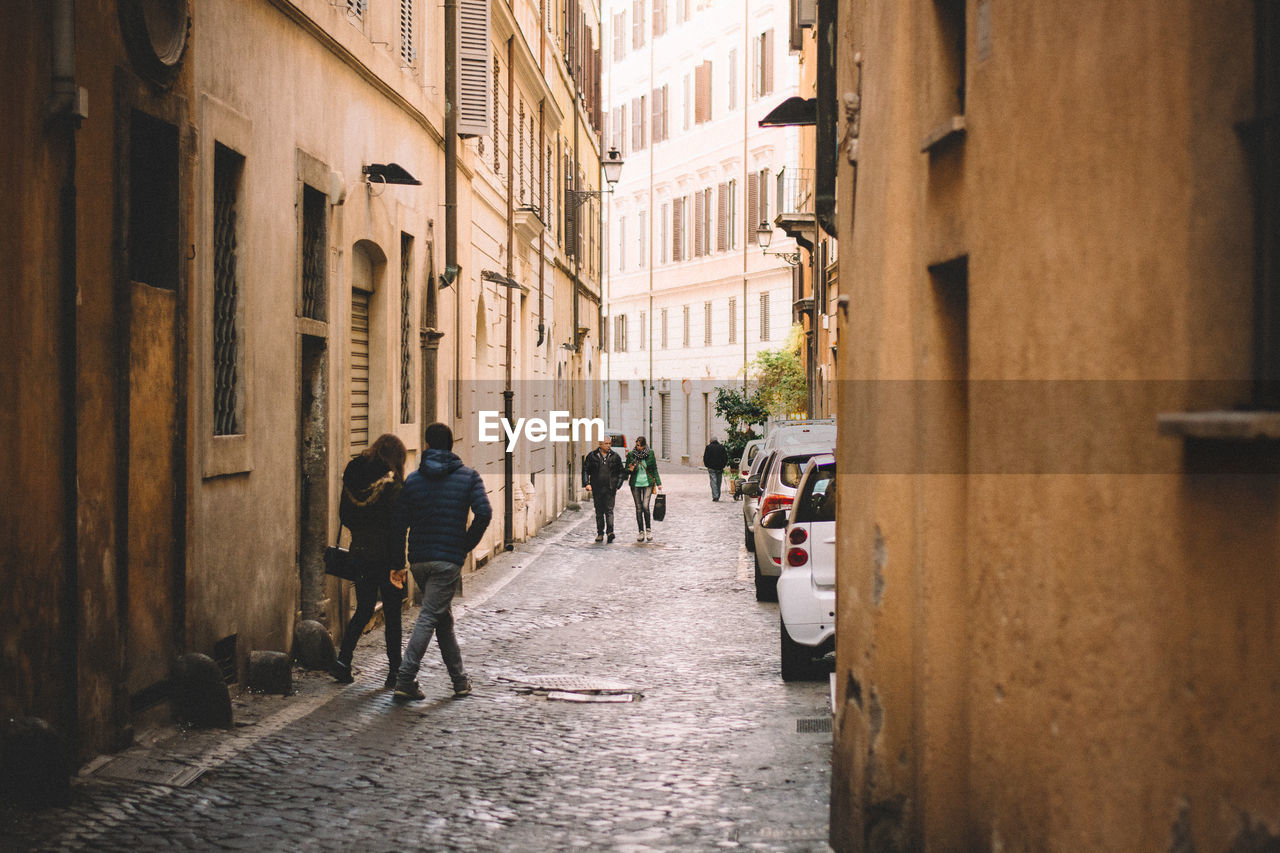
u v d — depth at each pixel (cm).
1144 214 364
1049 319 427
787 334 4894
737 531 2875
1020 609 450
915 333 591
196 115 926
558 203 3384
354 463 1118
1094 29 398
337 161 1293
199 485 938
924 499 570
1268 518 313
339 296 1302
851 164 713
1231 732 326
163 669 875
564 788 774
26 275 685
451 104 1764
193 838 650
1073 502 407
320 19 1208
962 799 560
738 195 5294
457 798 746
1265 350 341
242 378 1035
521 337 2711
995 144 481
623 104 6322
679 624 1495
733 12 5278
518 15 2544
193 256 914
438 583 1049
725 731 934
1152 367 359
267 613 1092
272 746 853
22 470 680
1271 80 337
